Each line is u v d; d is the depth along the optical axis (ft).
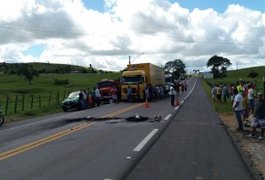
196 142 47.67
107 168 32.83
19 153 40.60
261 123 53.31
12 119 89.97
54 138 51.49
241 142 50.42
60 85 381.40
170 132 56.49
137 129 60.03
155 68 160.45
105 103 140.87
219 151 41.63
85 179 29.14
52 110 116.78
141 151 40.96
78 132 57.26
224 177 30.30
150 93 145.18
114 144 45.62
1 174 30.99
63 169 32.58
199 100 152.56
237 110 61.98
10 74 562.66
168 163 35.04
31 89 310.04
